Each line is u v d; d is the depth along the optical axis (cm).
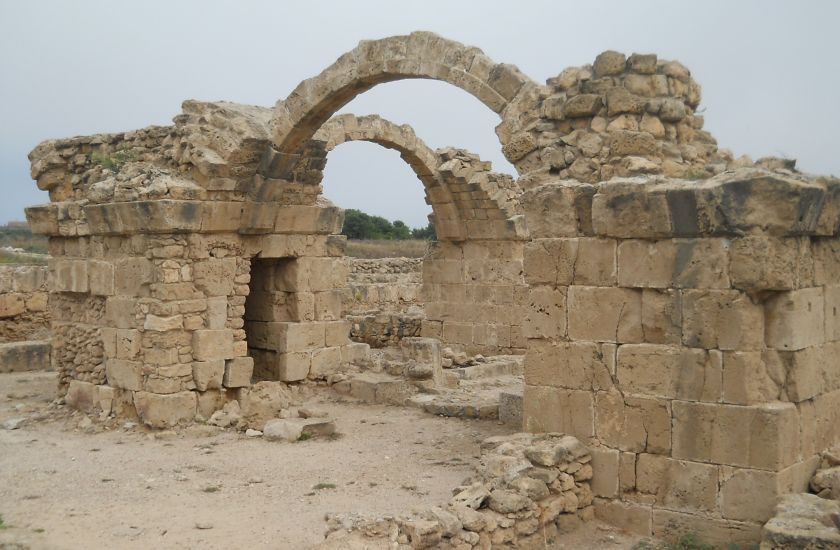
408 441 1241
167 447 1208
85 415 1388
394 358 1873
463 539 749
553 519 852
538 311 948
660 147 962
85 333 1431
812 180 830
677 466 855
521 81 1095
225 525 859
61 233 1445
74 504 927
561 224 927
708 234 830
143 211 1281
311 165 1472
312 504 929
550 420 941
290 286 1558
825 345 884
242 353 1391
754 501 807
